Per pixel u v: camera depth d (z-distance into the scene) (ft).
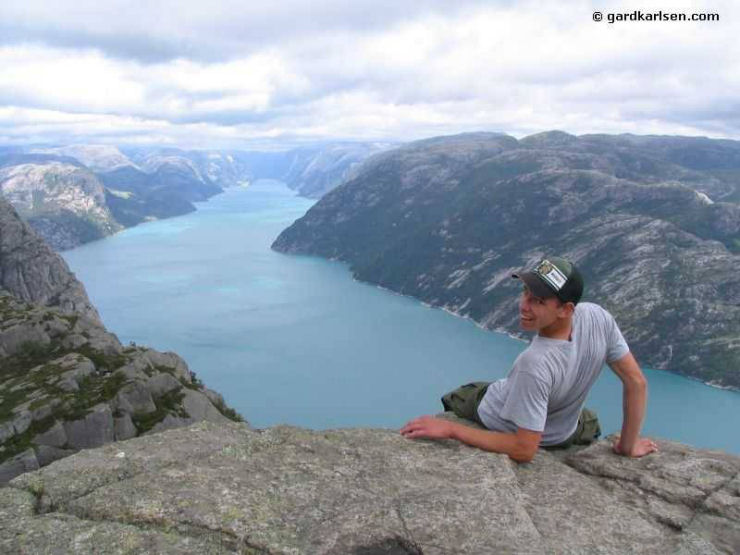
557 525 5.45
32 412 41.65
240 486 5.62
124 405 45.39
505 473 6.16
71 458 6.06
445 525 5.20
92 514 5.10
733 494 6.20
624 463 6.97
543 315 6.46
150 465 5.97
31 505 5.30
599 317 6.86
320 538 4.95
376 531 5.06
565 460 7.16
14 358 53.88
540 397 6.50
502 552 4.90
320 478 5.90
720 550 5.35
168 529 4.91
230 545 4.77
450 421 7.34
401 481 5.93
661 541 5.40
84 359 50.88
